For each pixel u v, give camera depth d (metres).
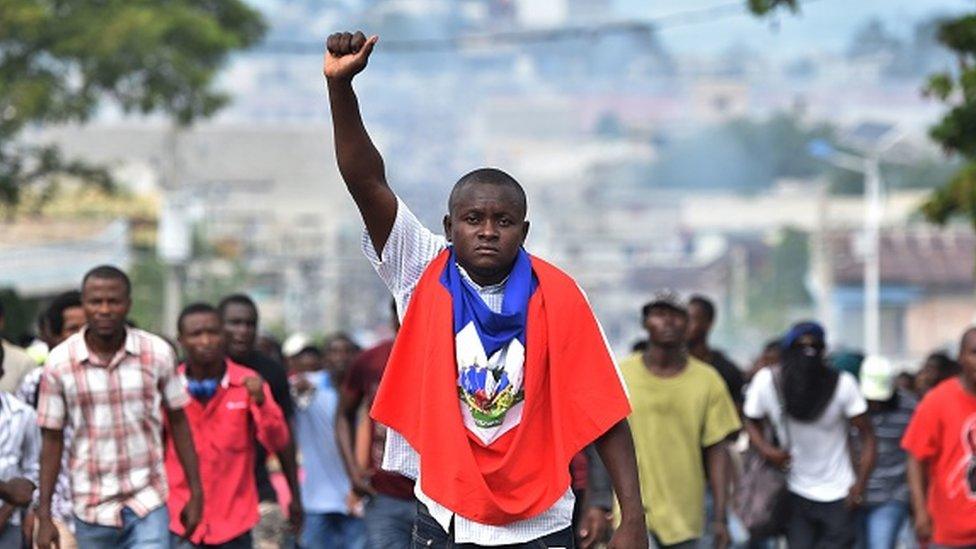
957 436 16.36
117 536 14.34
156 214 80.75
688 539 16.75
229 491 15.82
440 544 9.14
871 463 18.95
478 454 8.99
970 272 101.38
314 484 21.27
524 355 9.00
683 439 16.75
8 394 14.37
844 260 103.69
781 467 18.83
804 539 19.05
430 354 9.02
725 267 139.75
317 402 21.25
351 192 9.18
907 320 102.00
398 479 16.72
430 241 9.27
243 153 146.88
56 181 47.69
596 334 9.12
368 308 118.25
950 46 26.41
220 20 51.22
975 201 26.95
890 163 141.38
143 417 14.39
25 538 15.26
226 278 91.25
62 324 17.17
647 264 158.62
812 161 199.25
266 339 23.83
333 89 9.00
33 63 45.16
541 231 170.50
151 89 46.62
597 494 15.66
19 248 60.72
